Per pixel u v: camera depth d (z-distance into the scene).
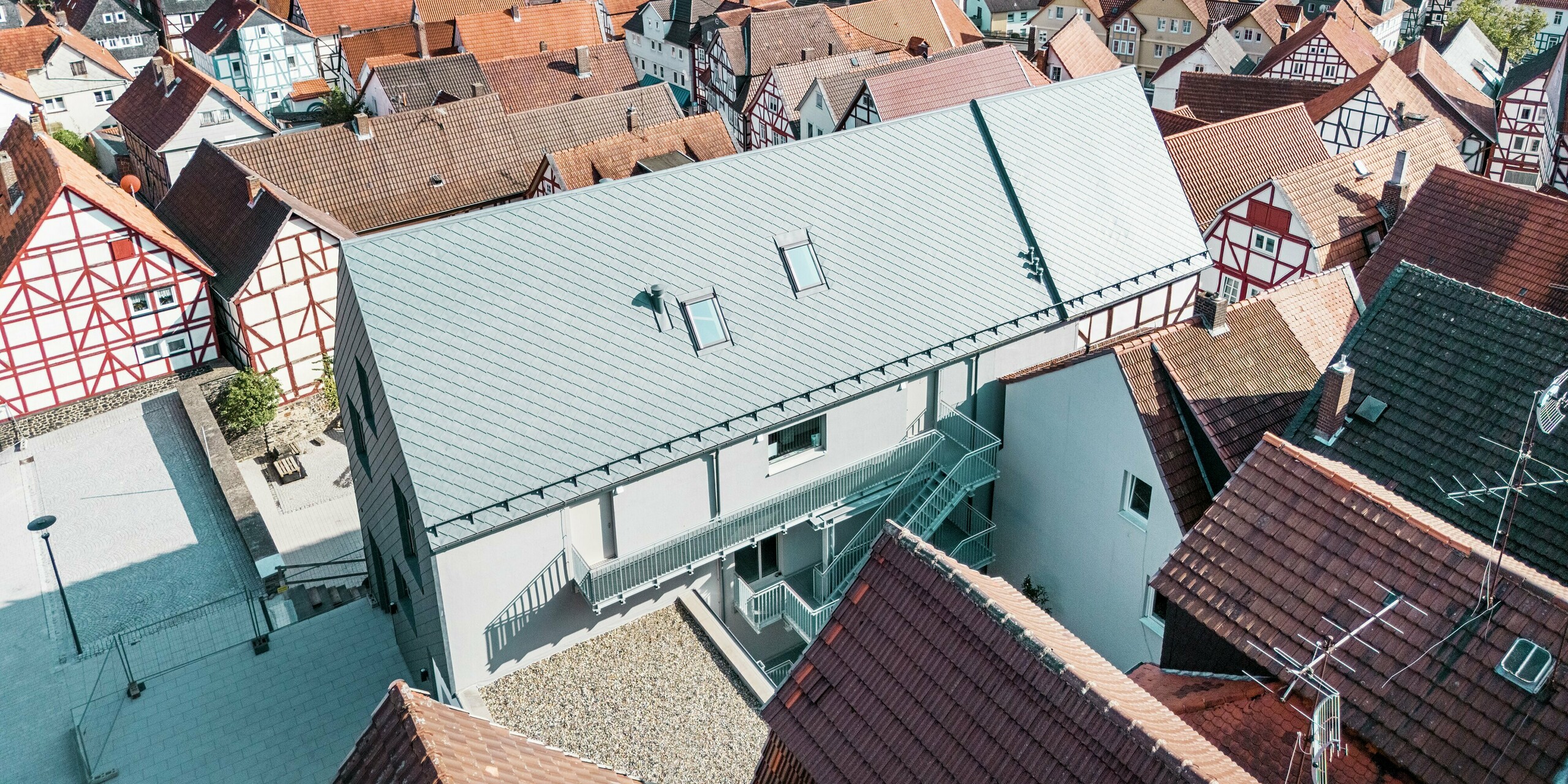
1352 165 39.03
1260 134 43.28
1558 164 54.00
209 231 39.56
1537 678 13.23
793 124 62.12
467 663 21.67
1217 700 15.39
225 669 25.69
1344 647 14.74
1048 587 26.45
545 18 84.69
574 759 13.73
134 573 29.45
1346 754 13.98
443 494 20.30
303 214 37.00
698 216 24.14
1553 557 17.41
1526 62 60.38
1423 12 100.81
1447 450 19.30
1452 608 14.33
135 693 24.81
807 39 74.12
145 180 60.50
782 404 23.47
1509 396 19.19
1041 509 25.89
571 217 23.03
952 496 25.84
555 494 21.14
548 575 21.91
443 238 21.91
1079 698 12.15
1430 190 32.38
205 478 33.56
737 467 23.50
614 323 22.66
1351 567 15.38
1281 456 16.88
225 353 39.00
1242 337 23.64
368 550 27.58
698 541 22.98
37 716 24.41
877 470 25.31
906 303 25.45
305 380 38.97
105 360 36.47
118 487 33.19
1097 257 28.22
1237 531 16.56
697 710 21.34
